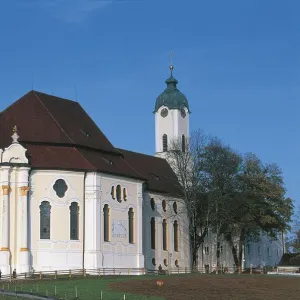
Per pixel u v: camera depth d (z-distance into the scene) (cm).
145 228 11562
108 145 11069
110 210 10162
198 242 12538
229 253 14025
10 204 9481
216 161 12756
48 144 10062
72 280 8562
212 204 12406
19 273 9181
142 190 11062
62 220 9688
